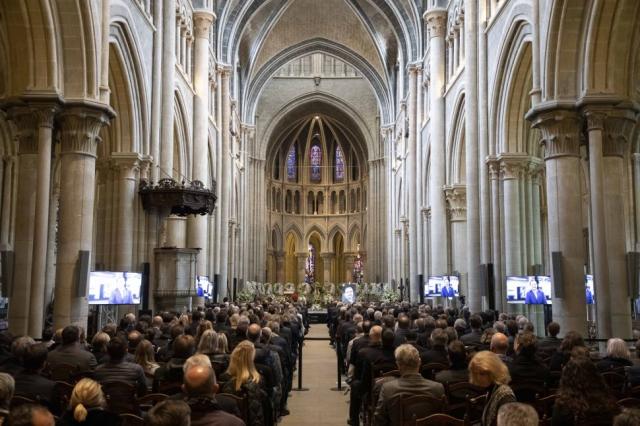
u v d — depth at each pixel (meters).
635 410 3.89
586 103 15.41
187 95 29.88
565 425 5.31
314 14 49.56
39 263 15.66
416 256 38.25
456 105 29.14
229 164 41.41
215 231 37.81
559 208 16.05
